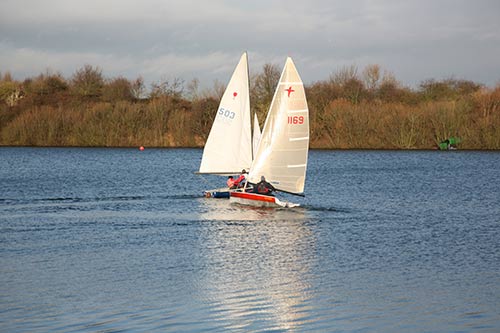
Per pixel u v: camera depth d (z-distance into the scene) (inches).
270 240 1160.2
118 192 1947.6
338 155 3934.5
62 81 5226.4
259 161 1523.1
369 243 1138.0
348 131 4286.4
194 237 1186.6
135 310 756.6
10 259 1008.2
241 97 1705.2
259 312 753.6
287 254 1048.2
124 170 2851.9
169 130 4554.6
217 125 1723.7
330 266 968.3
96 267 957.2
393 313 753.0
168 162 3395.7
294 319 732.0
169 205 1619.1
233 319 732.0
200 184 2230.6
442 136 4224.9
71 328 698.8
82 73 5226.4
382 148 4256.9
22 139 4507.9
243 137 1713.8
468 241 1163.3
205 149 1732.3
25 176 2524.6
